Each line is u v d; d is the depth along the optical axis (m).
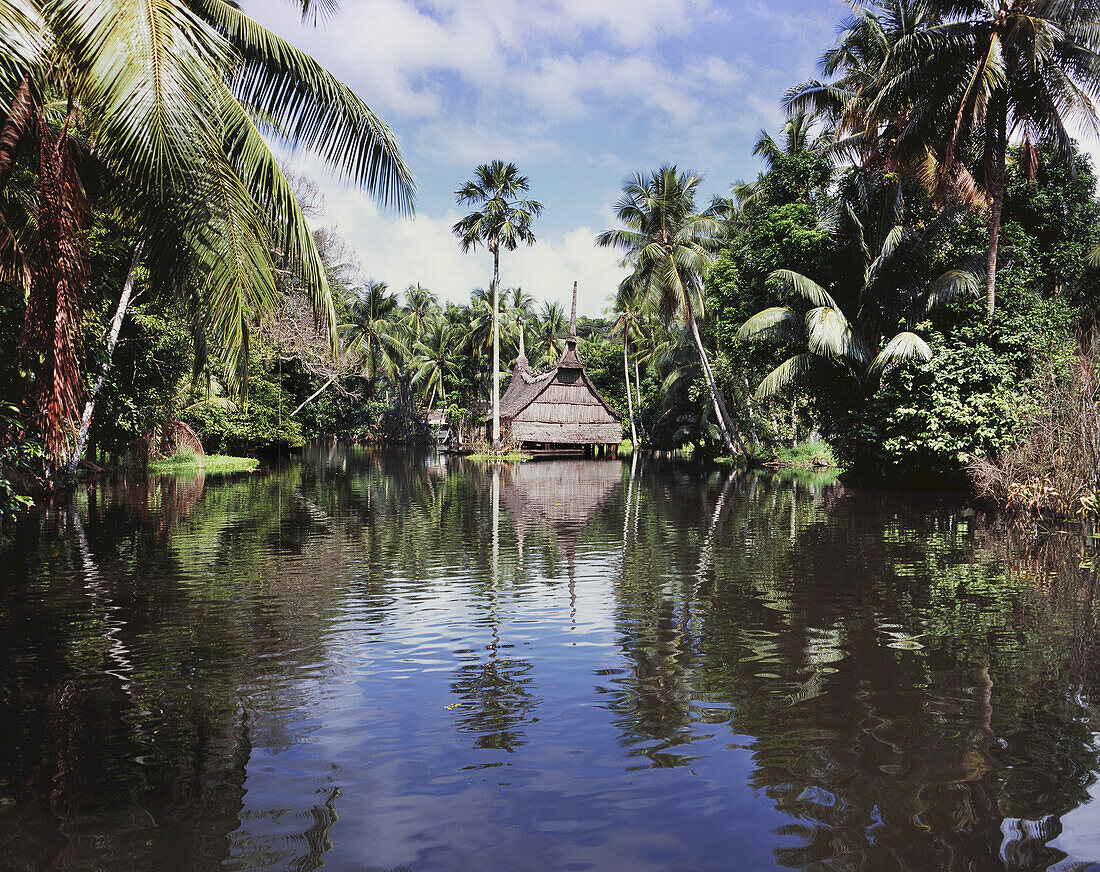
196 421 30.52
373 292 56.69
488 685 5.03
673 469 33.62
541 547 10.91
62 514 14.05
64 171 7.39
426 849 3.01
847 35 23.67
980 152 20.02
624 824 3.22
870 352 21.94
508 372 64.38
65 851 3.00
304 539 11.51
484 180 43.44
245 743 4.07
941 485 20.98
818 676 5.23
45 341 7.38
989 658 5.61
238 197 8.32
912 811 3.35
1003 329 18.34
